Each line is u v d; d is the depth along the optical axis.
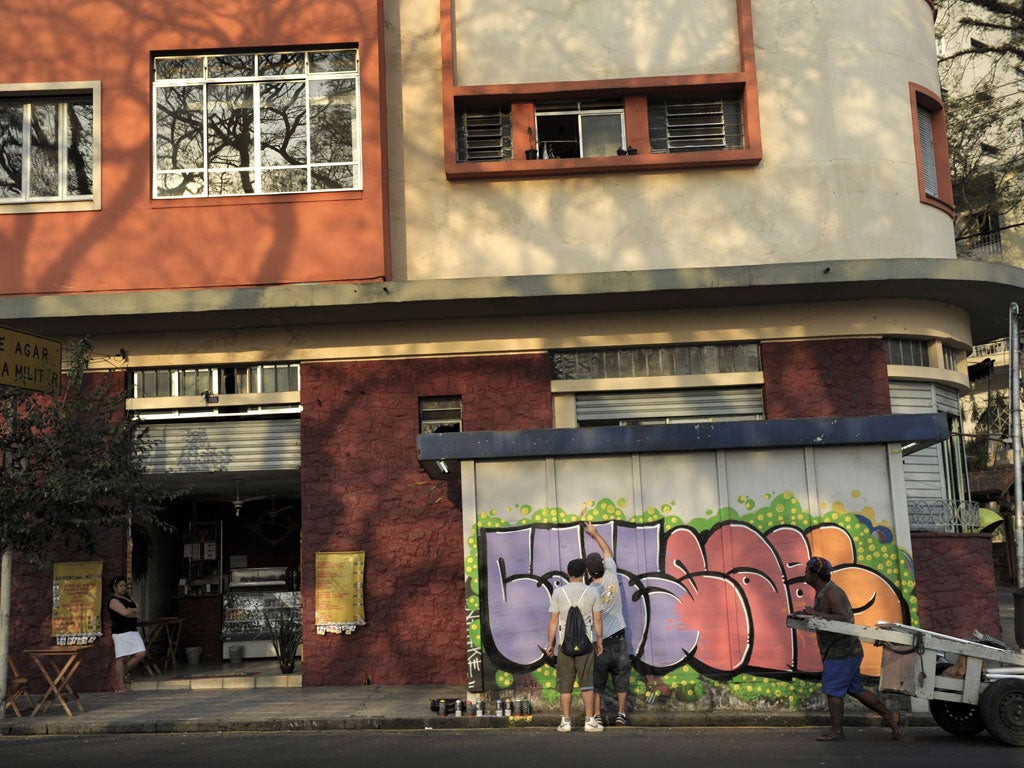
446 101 16.08
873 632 10.54
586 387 15.74
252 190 15.55
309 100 15.78
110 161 15.45
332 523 15.47
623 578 12.55
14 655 15.12
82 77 15.59
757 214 16.09
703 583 12.52
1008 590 32.38
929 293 15.79
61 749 10.54
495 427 15.65
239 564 19.00
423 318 15.76
